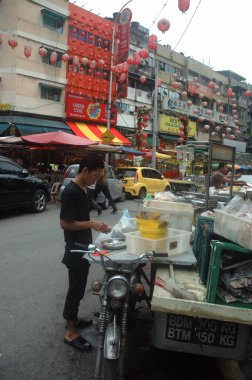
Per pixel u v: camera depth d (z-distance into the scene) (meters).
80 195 3.38
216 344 2.76
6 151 20.23
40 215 11.33
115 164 26.19
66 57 23.58
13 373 3.00
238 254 2.64
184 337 2.77
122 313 2.68
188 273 3.06
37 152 21.89
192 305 2.47
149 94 35.56
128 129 32.59
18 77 23.67
